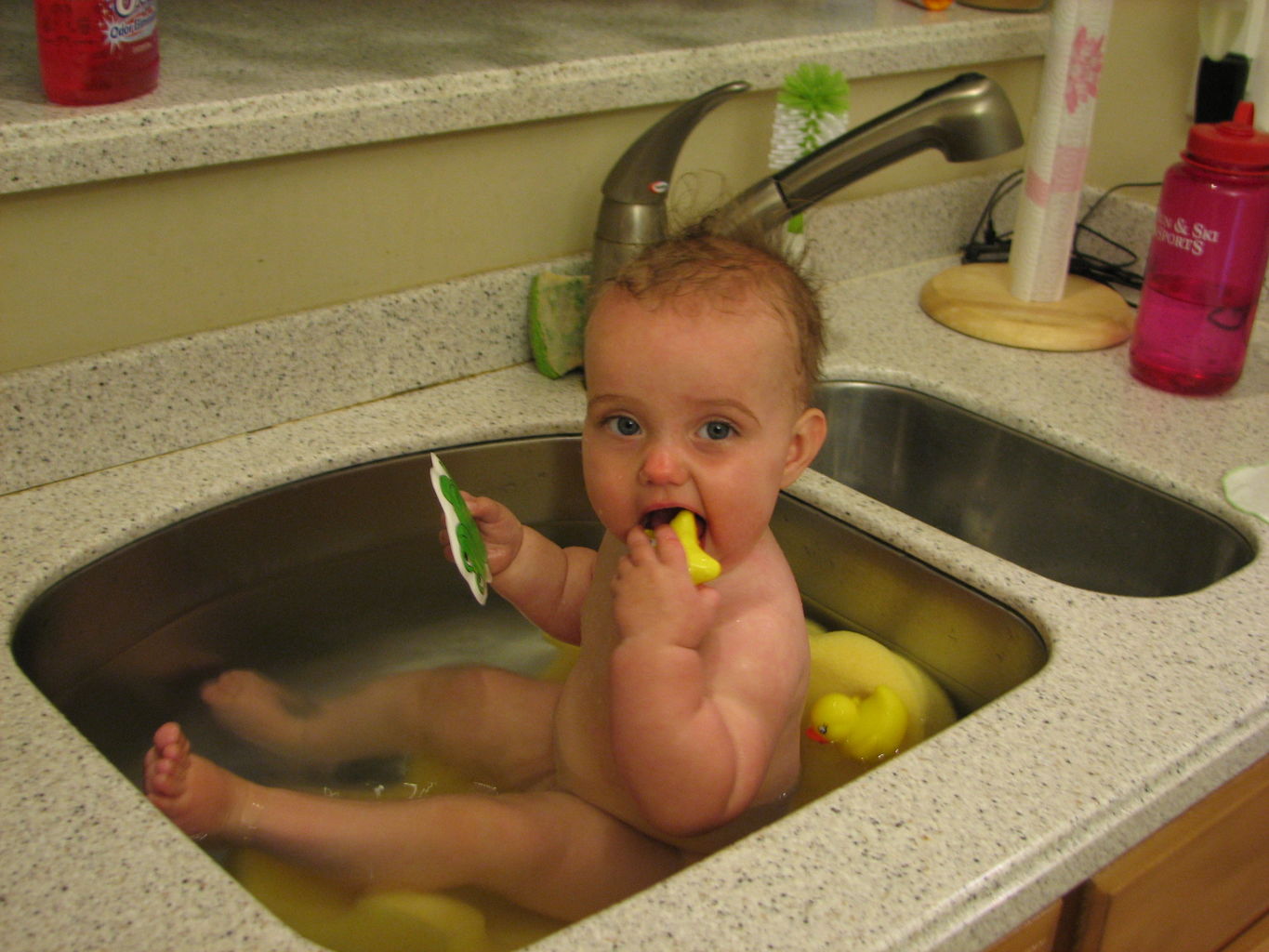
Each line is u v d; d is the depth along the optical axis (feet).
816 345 2.74
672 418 2.46
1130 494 3.27
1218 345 3.52
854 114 4.22
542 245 3.75
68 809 2.01
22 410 2.94
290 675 3.04
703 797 2.27
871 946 1.77
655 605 2.32
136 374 3.08
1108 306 4.08
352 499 3.28
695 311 2.44
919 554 2.97
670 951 1.74
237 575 3.12
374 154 3.29
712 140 3.93
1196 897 2.53
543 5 4.13
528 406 3.52
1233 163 3.35
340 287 3.39
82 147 2.74
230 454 3.20
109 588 2.85
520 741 2.93
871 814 2.03
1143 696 2.38
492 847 2.48
